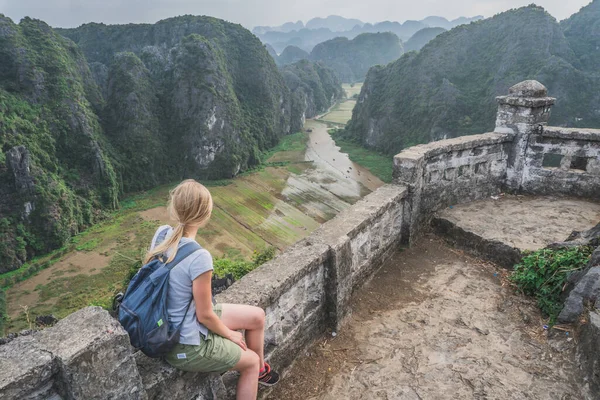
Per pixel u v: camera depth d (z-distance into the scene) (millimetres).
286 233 48125
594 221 5898
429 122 83375
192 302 2123
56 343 1818
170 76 82062
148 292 2049
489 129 75312
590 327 3352
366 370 3574
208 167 75938
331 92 163750
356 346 3854
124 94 75500
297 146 97062
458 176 6719
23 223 47406
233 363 2252
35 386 1721
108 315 2049
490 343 3838
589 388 3121
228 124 78500
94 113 73000
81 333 1882
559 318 3869
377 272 5105
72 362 1749
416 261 5430
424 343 3871
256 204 57562
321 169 76062
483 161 6887
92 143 63156
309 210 55344
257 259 12711
